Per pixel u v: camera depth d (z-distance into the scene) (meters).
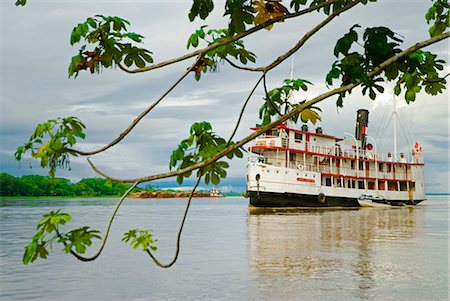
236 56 2.46
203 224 30.77
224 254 15.23
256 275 11.53
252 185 45.03
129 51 2.36
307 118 2.39
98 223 32.12
